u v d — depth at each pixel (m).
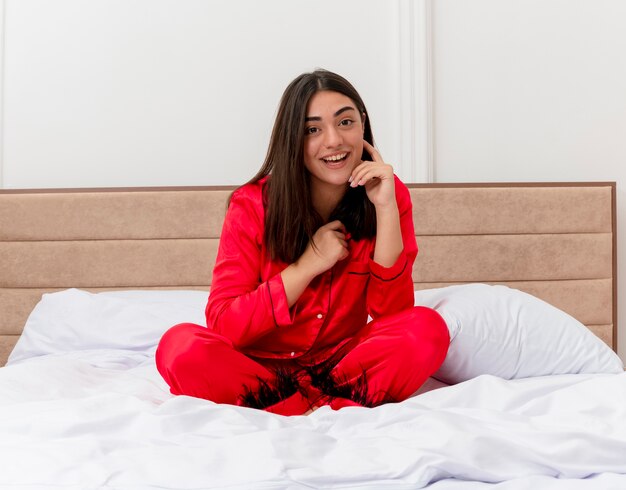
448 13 2.95
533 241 2.82
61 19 2.96
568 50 2.96
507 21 2.96
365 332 1.69
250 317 1.64
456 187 2.82
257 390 1.58
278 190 1.69
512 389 1.48
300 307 1.74
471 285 2.13
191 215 2.82
